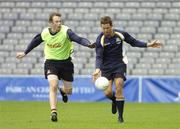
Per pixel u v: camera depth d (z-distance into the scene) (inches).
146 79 2906.0
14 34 3710.6
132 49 3516.2
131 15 3752.5
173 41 3585.1
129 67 3403.1
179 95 2878.9
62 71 1505.9
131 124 1359.5
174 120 1577.3
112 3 3848.4
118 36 1378.0
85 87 2940.5
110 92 1473.9
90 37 3619.6
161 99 2896.2
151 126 1296.8
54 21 1417.3
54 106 1389.0
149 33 3649.1
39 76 2974.9
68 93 1628.9
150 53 3489.2
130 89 2915.8
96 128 1214.3
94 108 2288.4
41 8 3882.9
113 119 1603.1
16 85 2984.7
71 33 1422.2
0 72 3472.0
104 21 1344.7
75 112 2005.4
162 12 3779.5
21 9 3885.3
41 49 3570.4
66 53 1466.5
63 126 1270.9
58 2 3900.1
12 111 2015.3
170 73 3368.6
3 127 1244.5
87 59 3472.0
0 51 3607.3
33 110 2089.1
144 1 3838.6
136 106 2488.9
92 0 3875.5
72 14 3796.8
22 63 3501.5
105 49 1381.6
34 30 3745.1
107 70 1403.8
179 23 3715.6
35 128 1213.1
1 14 3853.3
